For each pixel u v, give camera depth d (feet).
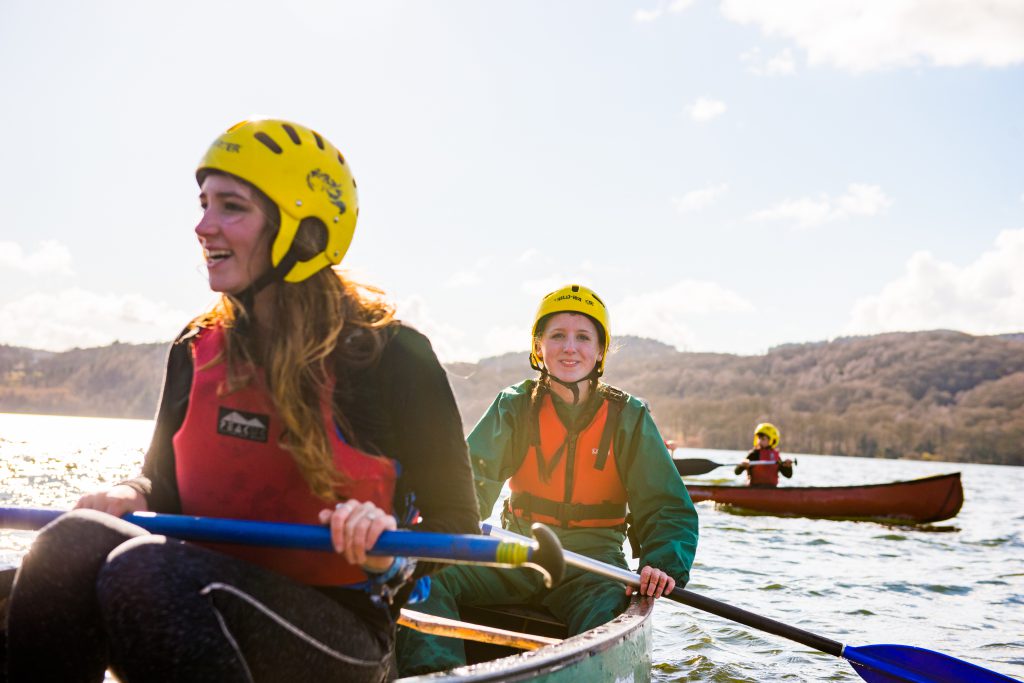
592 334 11.12
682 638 15.64
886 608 19.08
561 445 11.18
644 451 10.91
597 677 7.04
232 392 4.89
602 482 11.10
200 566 4.19
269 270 4.91
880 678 10.89
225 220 4.90
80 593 4.31
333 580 4.88
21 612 4.33
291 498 4.89
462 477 5.26
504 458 11.32
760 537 32.09
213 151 4.98
